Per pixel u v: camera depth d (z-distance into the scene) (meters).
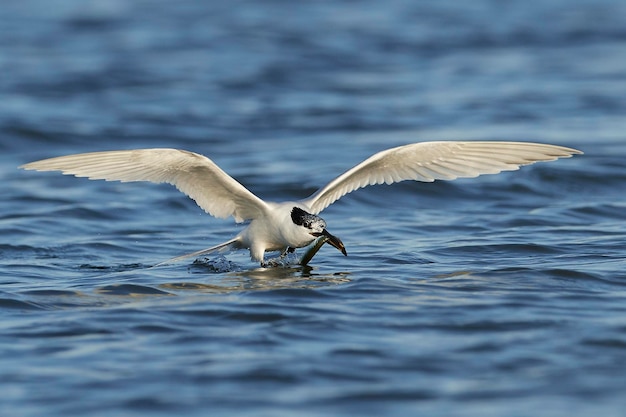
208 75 30.64
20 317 10.88
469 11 40.00
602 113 25.86
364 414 8.18
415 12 39.75
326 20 38.06
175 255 14.77
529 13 39.69
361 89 29.31
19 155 23.31
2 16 37.44
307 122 25.88
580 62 32.44
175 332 10.25
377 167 13.00
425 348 9.63
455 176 12.84
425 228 16.27
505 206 18.16
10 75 29.75
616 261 13.26
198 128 25.39
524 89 28.88
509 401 8.38
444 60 32.88
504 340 9.80
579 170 20.06
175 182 12.61
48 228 16.59
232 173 20.83
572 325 10.23
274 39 35.00
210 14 38.69
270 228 12.82
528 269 12.65
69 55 32.25
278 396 8.53
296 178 20.33
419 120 25.64
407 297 11.46
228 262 13.81
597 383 8.70
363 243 15.13
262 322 10.53
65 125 25.08
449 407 8.30
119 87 29.09
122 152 12.07
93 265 13.94
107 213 17.77
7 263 13.99
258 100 28.17
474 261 13.54
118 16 37.97
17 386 8.79
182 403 8.41
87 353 9.61
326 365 9.21
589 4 41.38
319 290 11.83
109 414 8.21
